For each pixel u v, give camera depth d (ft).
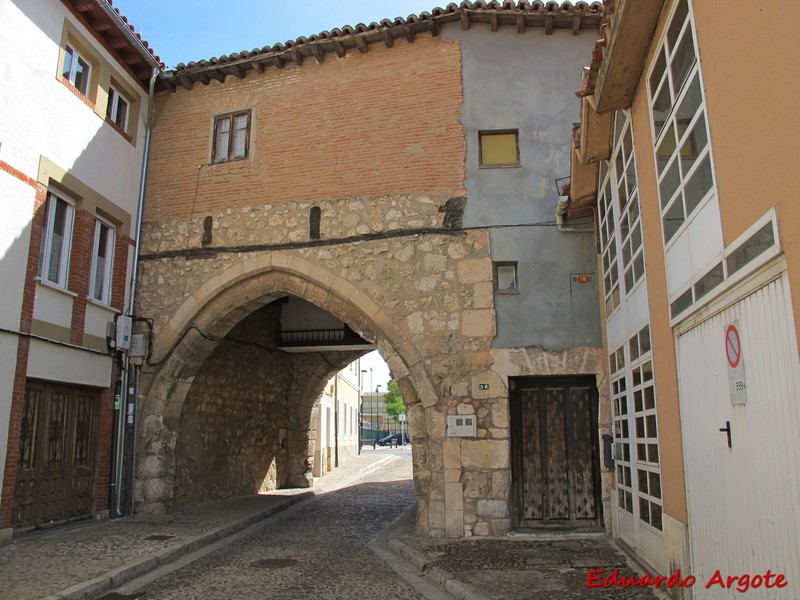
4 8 27.68
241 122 37.14
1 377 26.73
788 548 10.85
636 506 22.90
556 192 32.09
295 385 56.24
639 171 20.10
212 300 35.70
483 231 31.91
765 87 11.03
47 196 30.91
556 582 20.53
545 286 31.04
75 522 31.83
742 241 12.16
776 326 11.04
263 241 34.83
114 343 34.50
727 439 13.55
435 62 34.12
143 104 38.45
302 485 54.85
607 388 29.40
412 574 23.58
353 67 35.35
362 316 32.91
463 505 29.37
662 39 16.94
